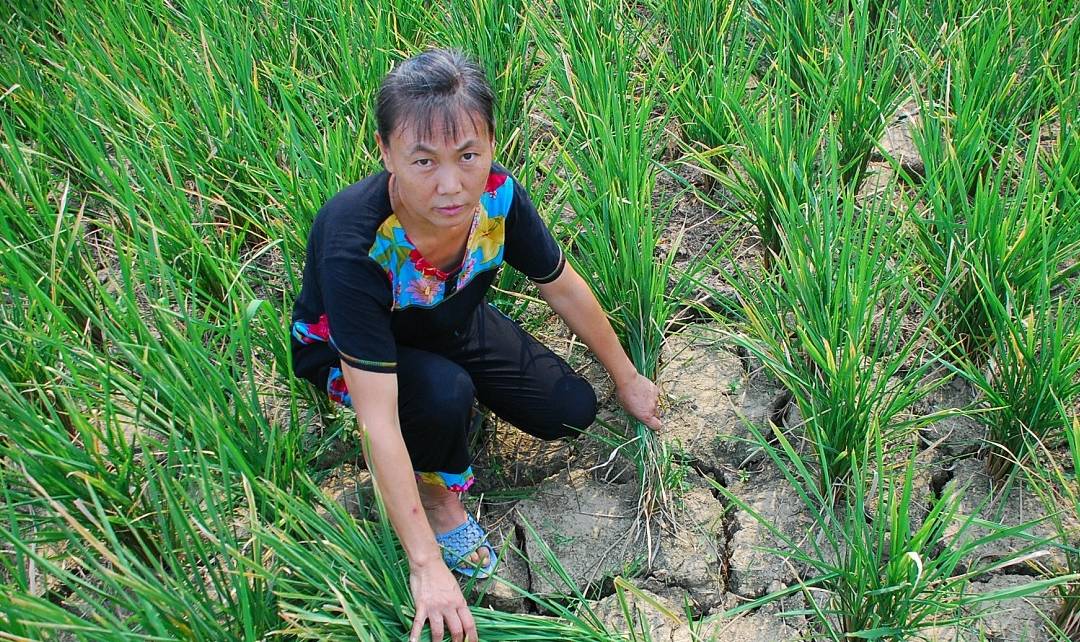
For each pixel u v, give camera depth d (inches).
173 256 116.1
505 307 116.6
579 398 105.8
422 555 88.0
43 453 89.9
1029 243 108.3
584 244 119.7
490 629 90.7
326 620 85.4
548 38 138.9
